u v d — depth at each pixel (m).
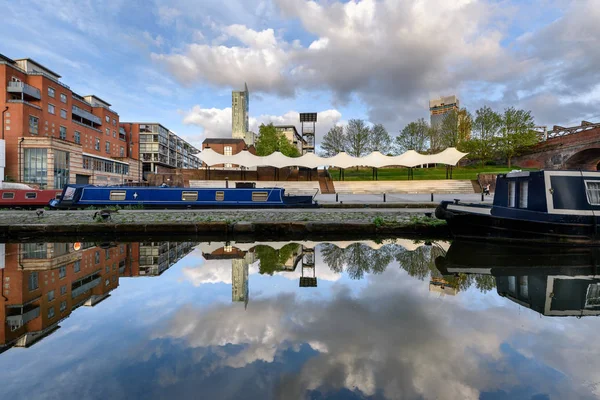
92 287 5.38
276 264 7.21
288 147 60.97
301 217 13.57
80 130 51.22
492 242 9.99
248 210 17.33
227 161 36.62
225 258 7.91
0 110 37.31
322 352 3.06
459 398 2.36
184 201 18.86
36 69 46.06
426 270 6.65
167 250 9.04
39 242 10.43
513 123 44.69
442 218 11.18
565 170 9.31
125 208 17.77
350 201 23.25
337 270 6.62
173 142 98.38
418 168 50.50
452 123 53.72
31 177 37.22
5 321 3.89
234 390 2.45
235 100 134.00
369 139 54.62
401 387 2.48
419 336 3.43
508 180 10.52
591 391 2.46
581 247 8.98
